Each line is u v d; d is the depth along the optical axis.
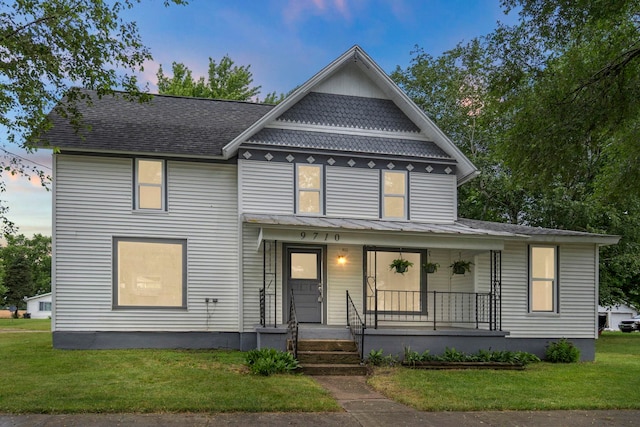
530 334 14.15
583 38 11.24
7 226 9.88
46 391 7.97
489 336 12.81
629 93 9.55
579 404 8.36
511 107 11.02
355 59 14.86
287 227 12.06
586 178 22.05
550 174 10.65
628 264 22.16
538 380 10.33
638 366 12.73
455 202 15.41
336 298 14.20
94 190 13.34
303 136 14.56
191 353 12.57
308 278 14.21
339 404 8.02
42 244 69.06
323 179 14.53
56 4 8.46
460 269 14.16
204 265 13.89
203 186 14.07
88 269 13.14
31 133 9.29
